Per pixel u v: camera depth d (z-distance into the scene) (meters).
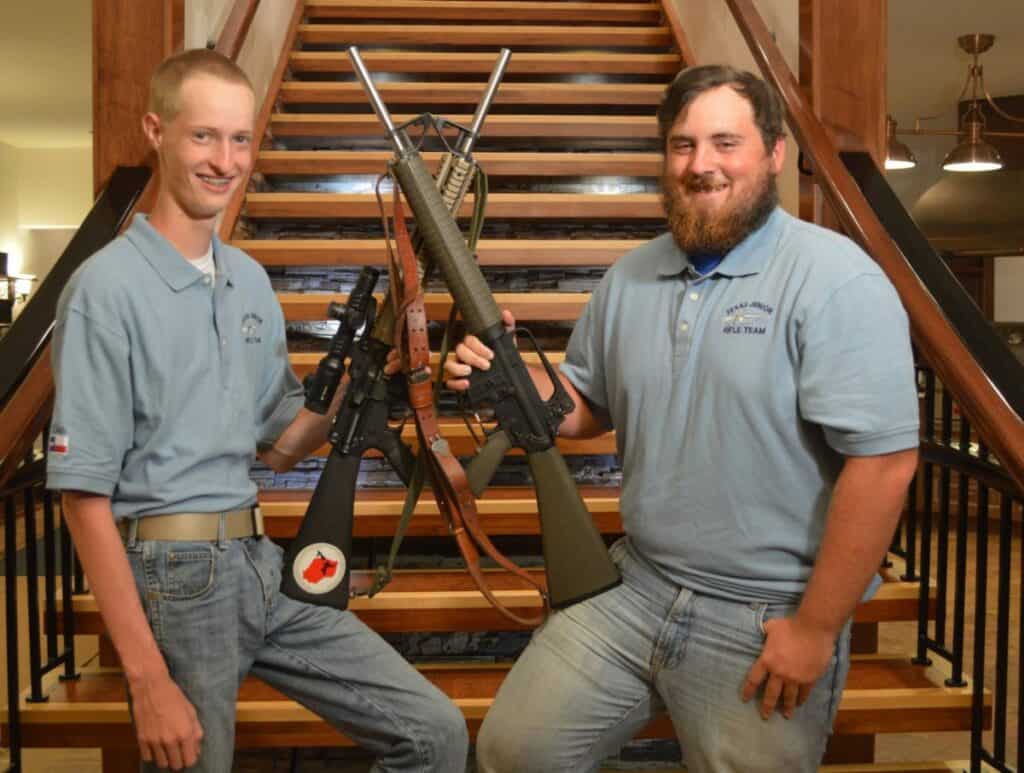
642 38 4.95
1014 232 7.95
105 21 2.84
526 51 4.96
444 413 3.15
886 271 2.25
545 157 3.95
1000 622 2.16
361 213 3.72
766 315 1.55
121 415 1.49
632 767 2.59
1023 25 6.25
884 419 1.46
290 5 4.82
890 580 2.56
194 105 1.50
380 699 1.69
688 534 1.62
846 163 2.86
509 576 2.62
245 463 1.63
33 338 2.11
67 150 11.77
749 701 1.58
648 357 1.68
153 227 1.56
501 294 3.30
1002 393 2.00
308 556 1.60
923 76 7.45
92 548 1.46
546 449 1.67
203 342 1.56
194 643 1.53
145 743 1.49
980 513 2.25
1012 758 3.10
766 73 3.07
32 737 2.24
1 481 1.89
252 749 2.68
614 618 1.69
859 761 2.55
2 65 8.05
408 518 1.67
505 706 1.71
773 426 1.54
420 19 5.16
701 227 1.58
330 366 1.63
